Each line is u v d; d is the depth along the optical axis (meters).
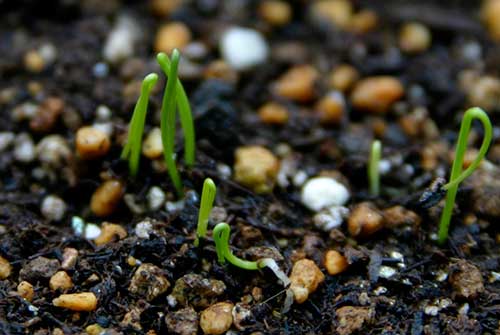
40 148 0.12
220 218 0.11
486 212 0.11
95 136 0.11
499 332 0.11
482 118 0.10
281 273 0.11
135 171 0.11
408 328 0.11
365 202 0.12
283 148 0.12
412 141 0.12
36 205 0.12
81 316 0.11
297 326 0.11
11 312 0.11
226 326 0.11
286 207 0.12
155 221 0.11
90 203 0.12
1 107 0.12
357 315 0.11
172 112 0.11
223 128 0.12
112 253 0.11
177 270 0.11
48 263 0.11
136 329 0.10
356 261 0.11
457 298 0.11
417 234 0.11
